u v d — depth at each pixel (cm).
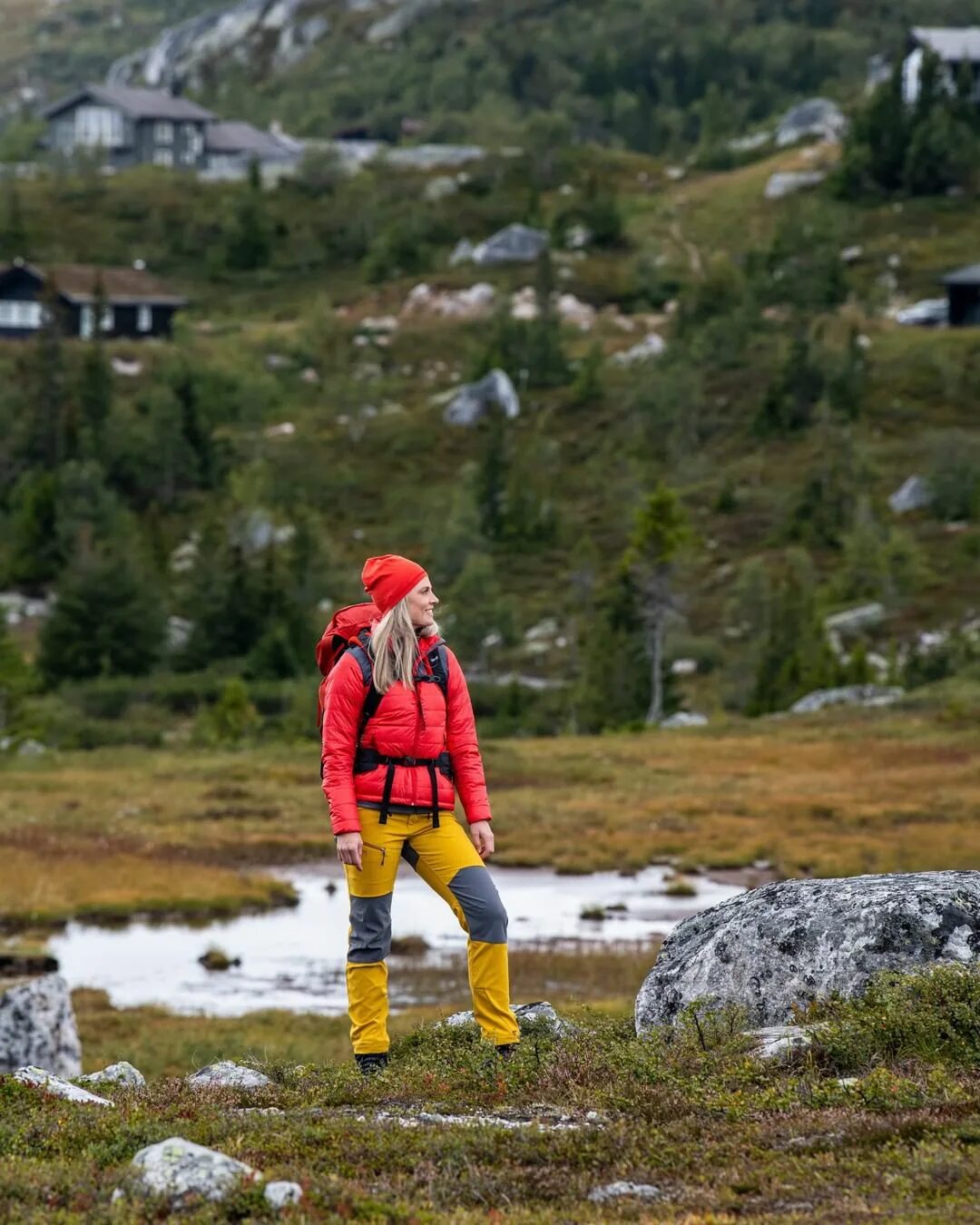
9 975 3325
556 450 16400
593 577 13050
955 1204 623
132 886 4325
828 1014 938
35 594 14338
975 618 11662
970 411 16200
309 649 12525
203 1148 686
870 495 14400
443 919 3922
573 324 19838
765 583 11925
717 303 19462
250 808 5859
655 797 5966
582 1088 853
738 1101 795
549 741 7881
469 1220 636
